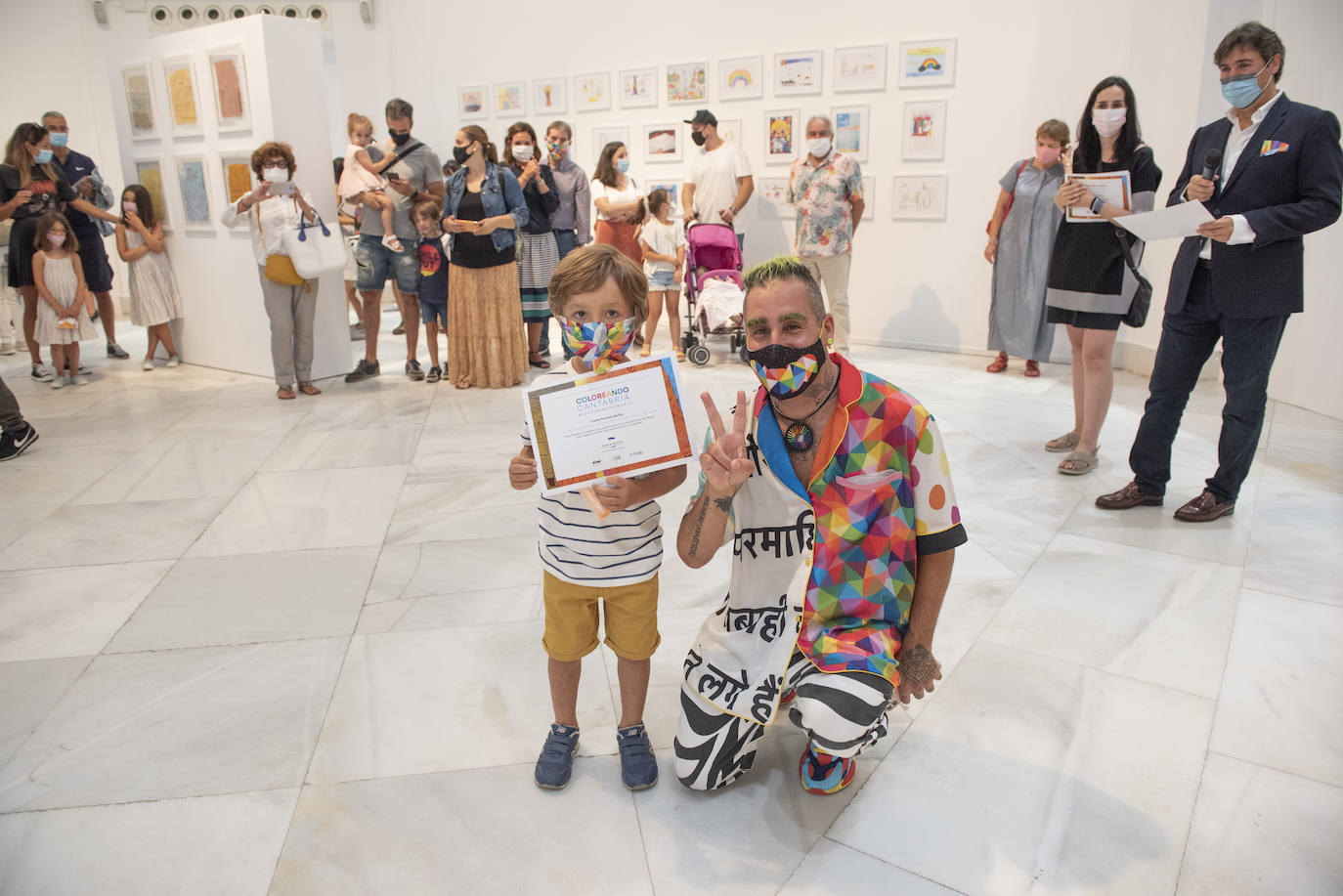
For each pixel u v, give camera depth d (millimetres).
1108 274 4316
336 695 2785
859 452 2010
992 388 6504
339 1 10172
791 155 8125
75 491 4645
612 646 2318
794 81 7945
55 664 2980
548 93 9336
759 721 2154
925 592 2107
